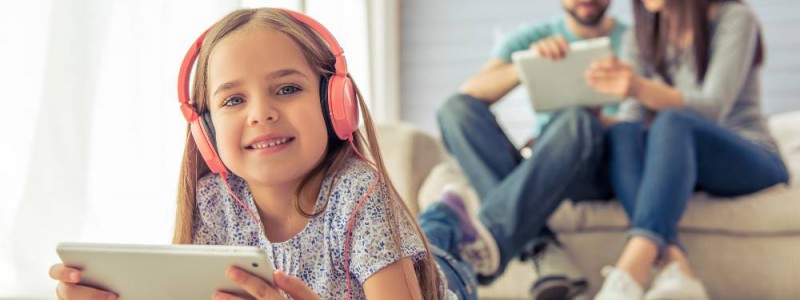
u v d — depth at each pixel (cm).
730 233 198
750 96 226
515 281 211
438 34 450
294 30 89
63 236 174
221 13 212
